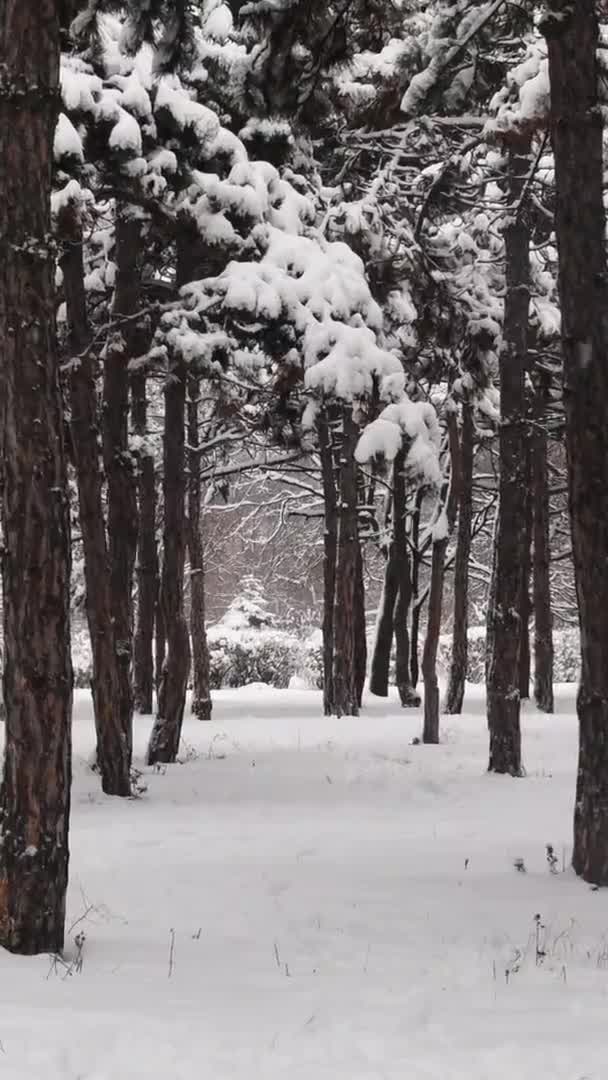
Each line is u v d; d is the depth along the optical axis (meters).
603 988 6.38
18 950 6.72
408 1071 4.95
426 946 7.23
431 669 19.70
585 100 9.41
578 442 9.25
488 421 25.84
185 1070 4.89
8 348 6.81
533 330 22.66
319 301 16.50
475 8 11.58
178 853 10.18
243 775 15.70
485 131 13.34
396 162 18.31
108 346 15.66
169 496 16.81
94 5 11.34
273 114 11.98
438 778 15.55
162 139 15.38
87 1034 5.26
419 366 23.98
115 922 7.77
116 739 14.10
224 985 6.27
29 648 6.76
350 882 8.96
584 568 9.25
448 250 21.62
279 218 16.78
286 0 10.71
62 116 13.52
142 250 16.75
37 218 6.88
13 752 6.81
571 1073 4.97
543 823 12.01
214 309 15.90
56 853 6.82
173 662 16.98
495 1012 5.89
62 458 6.92
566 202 9.38
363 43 13.24
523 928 7.69
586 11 9.45
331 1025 5.58
